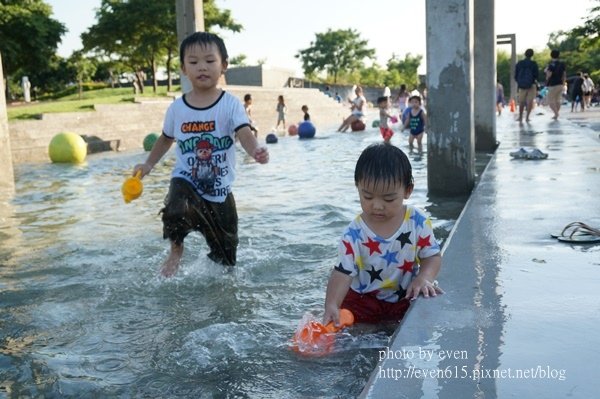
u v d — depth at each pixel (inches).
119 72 2167.8
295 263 161.3
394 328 116.4
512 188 224.7
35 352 107.0
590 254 134.0
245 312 124.7
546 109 1044.5
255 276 151.0
